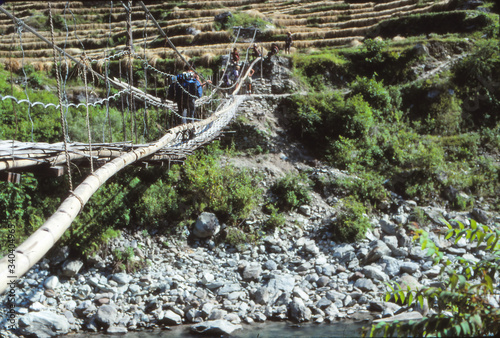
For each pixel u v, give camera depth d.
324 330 9.12
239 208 14.38
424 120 20.66
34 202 13.02
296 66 22.55
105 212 13.11
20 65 19.81
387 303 10.12
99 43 31.61
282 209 15.05
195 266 12.35
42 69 20.38
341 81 22.66
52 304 10.45
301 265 12.22
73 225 12.41
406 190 16.39
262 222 14.29
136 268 12.11
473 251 12.95
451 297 2.82
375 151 17.80
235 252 13.18
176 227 13.70
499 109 20.95
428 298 3.06
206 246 13.40
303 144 18.55
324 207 15.30
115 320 9.88
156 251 12.94
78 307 10.29
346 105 18.72
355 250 13.17
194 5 38.22
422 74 22.66
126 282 11.48
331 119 18.47
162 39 29.09
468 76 21.61
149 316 10.08
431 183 16.72
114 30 34.38
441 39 24.12
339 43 28.08
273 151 17.61
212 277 11.59
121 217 13.27
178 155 11.38
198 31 30.12
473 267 3.08
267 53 24.41
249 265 12.24
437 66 22.92
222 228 13.78
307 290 11.13
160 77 21.70
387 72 22.95
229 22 30.38
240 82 19.53
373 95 20.38
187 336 9.10
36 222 12.58
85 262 12.00
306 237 14.01
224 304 10.47
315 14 34.19
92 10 38.19
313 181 16.36
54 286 11.10
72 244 12.10
